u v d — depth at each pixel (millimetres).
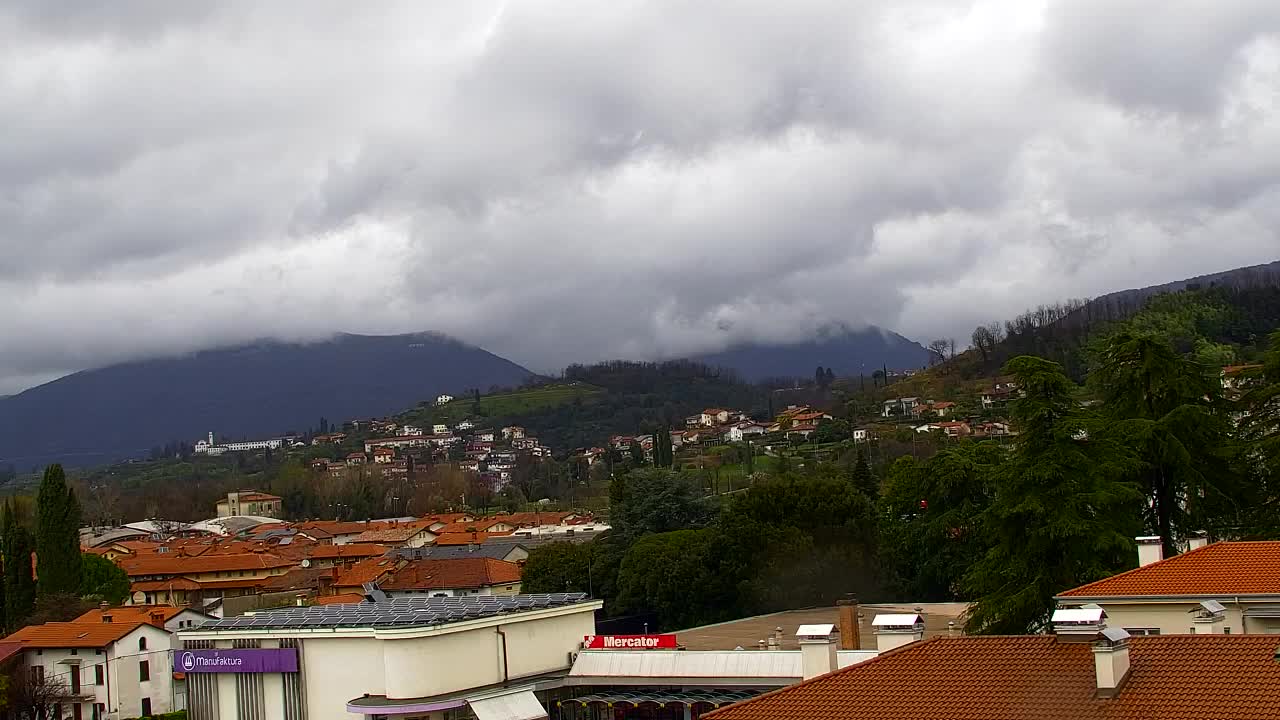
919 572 115312
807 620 104250
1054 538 62219
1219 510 71375
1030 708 33281
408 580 172375
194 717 73625
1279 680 31953
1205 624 43125
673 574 119125
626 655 71688
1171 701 32094
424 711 65062
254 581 196875
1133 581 51094
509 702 67312
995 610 63375
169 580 196625
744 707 36938
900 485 122375
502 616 70625
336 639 69688
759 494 121438
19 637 108750
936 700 34750
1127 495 62875
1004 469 66000
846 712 35219
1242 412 77125
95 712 104562
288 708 70750
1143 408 74688
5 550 135750
